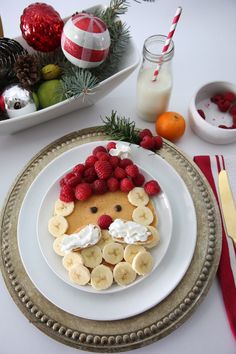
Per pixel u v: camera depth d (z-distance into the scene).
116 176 0.73
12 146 0.79
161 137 0.77
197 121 0.77
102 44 0.69
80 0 0.92
